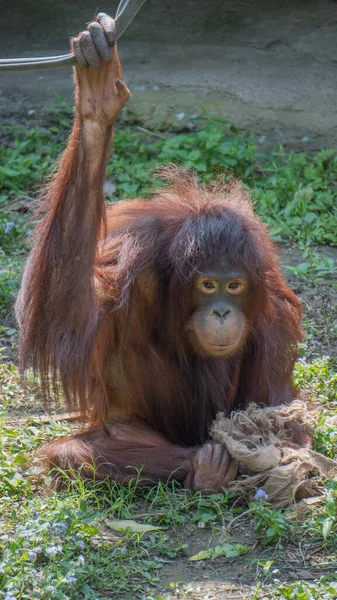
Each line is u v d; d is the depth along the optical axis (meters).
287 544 7.74
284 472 8.23
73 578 6.90
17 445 9.20
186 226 8.59
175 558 7.59
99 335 8.78
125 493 8.52
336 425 9.72
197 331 8.59
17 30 20.45
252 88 17.67
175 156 15.92
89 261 7.97
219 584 7.23
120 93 7.41
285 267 13.41
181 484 8.64
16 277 13.00
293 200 15.32
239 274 8.50
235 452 8.30
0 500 8.26
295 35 20.16
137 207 9.41
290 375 9.74
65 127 17.47
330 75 18.28
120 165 16.08
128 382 9.20
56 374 8.68
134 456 8.70
